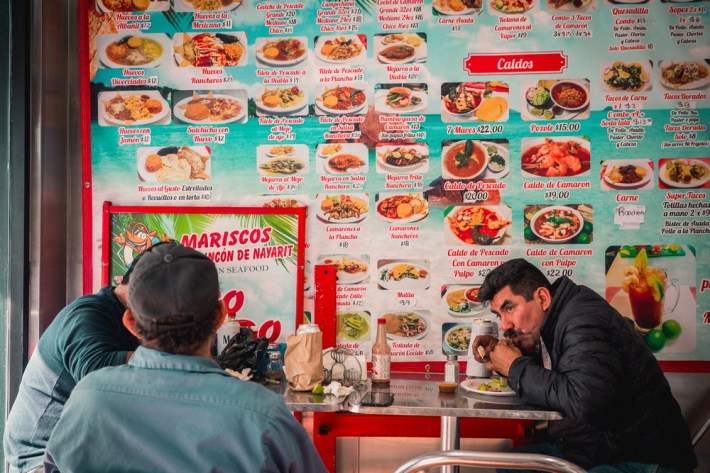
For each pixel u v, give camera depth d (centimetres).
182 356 129
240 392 123
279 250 279
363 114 279
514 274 239
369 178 279
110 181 283
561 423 238
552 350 232
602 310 223
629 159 272
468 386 237
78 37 287
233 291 279
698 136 270
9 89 271
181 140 282
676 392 268
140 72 283
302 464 130
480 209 275
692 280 269
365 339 277
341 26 279
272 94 281
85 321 207
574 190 273
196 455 119
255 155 281
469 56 276
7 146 271
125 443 122
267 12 281
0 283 270
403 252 277
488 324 256
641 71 271
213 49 282
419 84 277
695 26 269
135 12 283
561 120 273
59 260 284
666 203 270
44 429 206
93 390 126
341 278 279
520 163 275
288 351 237
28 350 272
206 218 281
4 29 271
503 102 275
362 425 268
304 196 280
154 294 129
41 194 274
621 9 271
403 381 257
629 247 271
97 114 283
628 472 216
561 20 273
